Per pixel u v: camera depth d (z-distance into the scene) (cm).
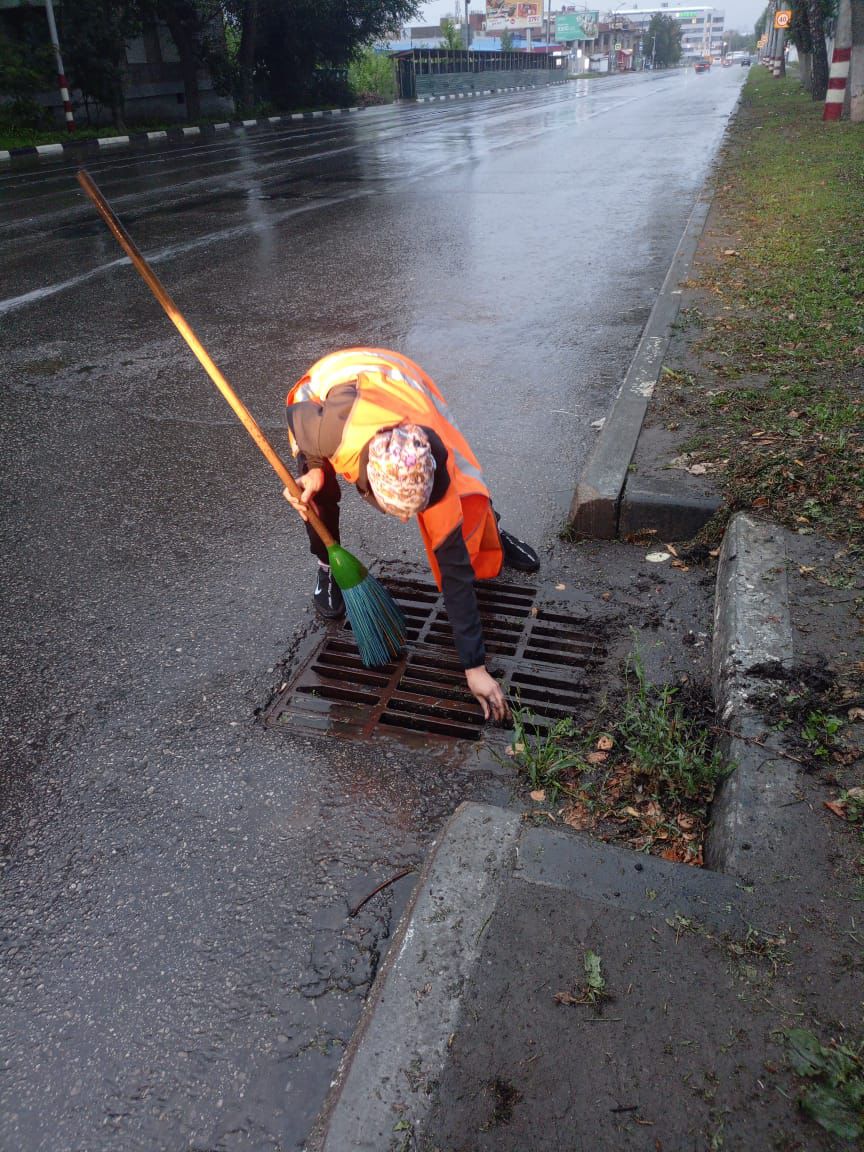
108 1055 181
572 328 630
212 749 264
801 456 368
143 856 228
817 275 637
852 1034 159
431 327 644
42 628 326
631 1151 144
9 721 279
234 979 195
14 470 455
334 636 314
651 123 2188
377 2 3184
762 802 208
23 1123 170
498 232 952
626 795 234
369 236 961
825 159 1189
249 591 343
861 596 278
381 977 174
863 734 225
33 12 2372
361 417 214
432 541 226
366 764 255
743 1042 158
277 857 226
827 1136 144
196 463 454
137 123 2752
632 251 840
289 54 3250
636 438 400
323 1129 152
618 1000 166
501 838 201
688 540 352
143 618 329
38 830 238
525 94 4562
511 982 170
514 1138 146
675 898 185
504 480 420
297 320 678
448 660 298
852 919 179
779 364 476
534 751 252
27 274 859
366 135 2211
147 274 266
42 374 589
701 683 272
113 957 202
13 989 196
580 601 322
